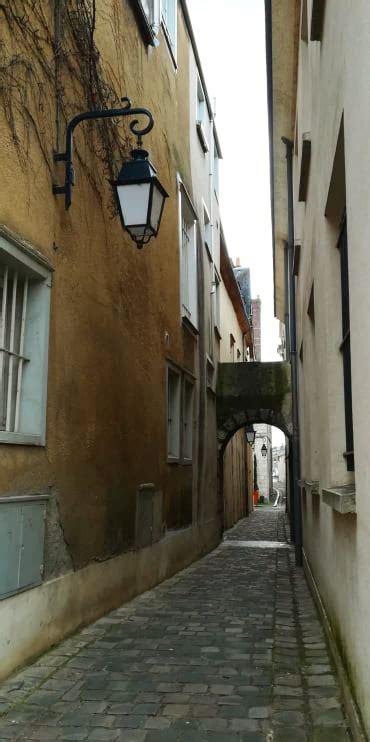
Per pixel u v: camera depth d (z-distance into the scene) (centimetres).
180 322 1084
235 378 1669
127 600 742
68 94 571
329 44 433
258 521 2553
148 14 925
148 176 561
